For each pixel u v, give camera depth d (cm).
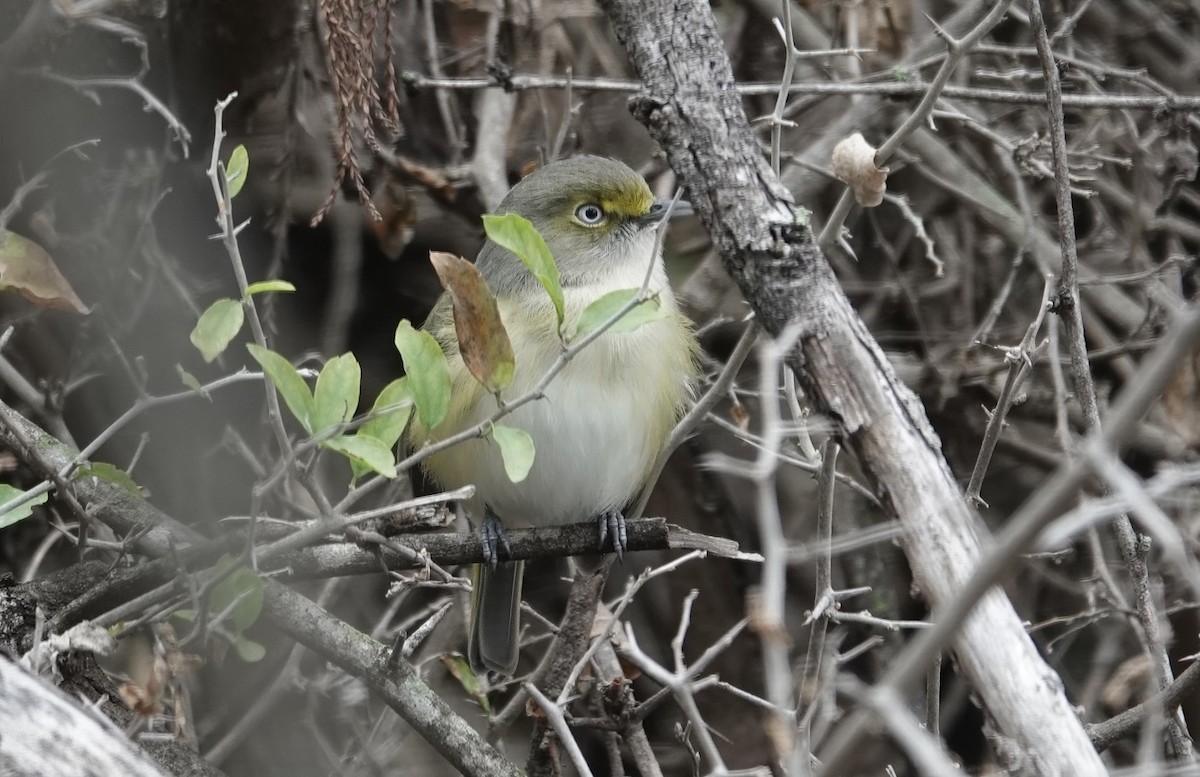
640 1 696
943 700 1197
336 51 841
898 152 1169
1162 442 1094
